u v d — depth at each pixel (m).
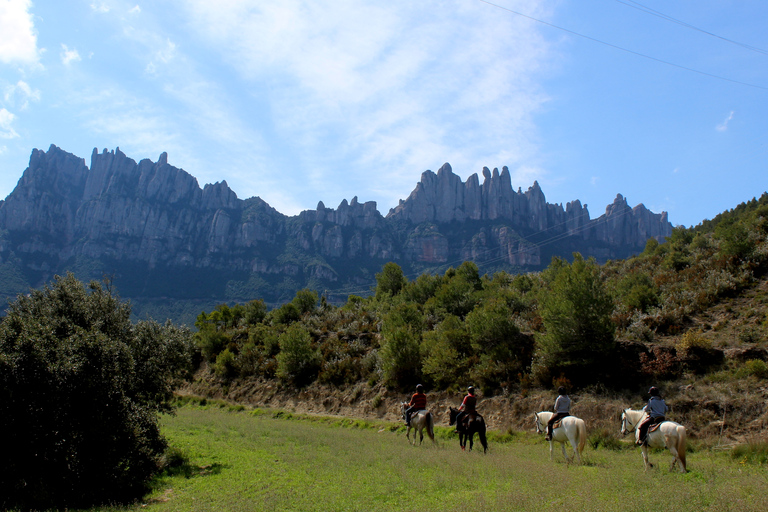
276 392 34.47
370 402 27.83
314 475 11.33
